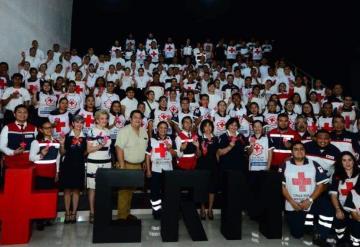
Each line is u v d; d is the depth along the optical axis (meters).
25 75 7.36
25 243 3.42
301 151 4.03
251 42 13.20
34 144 3.93
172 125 5.99
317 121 6.20
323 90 8.20
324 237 3.63
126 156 4.23
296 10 12.74
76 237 3.64
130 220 3.73
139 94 8.45
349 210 3.58
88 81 8.43
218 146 4.72
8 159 4.14
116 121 5.69
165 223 3.62
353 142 5.09
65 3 11.04
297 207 3.83
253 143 4.84
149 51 12.05
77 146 4.10
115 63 9.74
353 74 9.52
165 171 3.68
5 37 7.03
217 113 6.18
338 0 10.20
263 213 3.96
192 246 3.48
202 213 4.56
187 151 4.62
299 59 12.30
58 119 5.16
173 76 9.12
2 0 6.86
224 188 3.91
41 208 3.48
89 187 4.13
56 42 10.21
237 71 8.98
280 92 7.86
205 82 8.41
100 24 14.75
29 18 8.18
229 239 3.73
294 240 3.79
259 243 3.65
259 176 4.11
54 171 4.04
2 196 3.39
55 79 7.91
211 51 12.71
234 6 16.03
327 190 4.01
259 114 6.36
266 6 14.92
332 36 10.47
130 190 4.09
